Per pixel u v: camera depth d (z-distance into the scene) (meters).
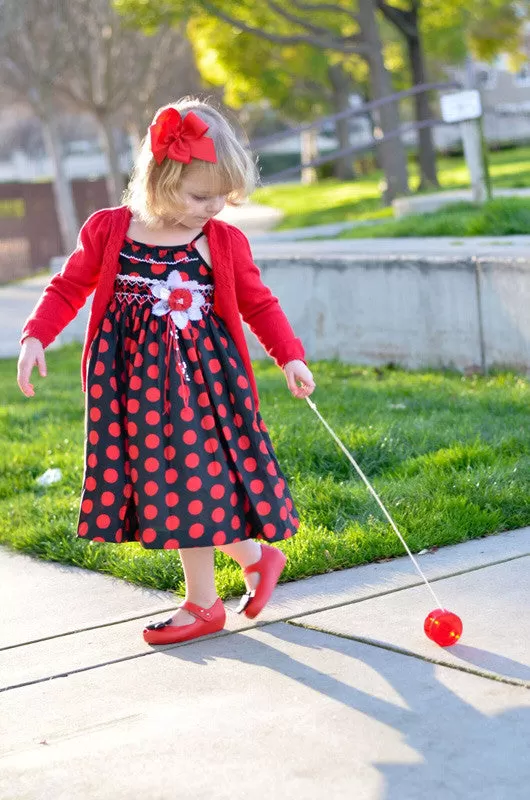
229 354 3.14
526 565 3.54
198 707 2.71
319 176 43.53
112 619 3.41
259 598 3.17
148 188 3.02
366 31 21.34
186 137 2.96
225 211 26.38
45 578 3.88
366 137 49.94
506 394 5.90
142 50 26.62
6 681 2.99
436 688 2.69
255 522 3.08
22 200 24.97
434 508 4.07
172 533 2.99
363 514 4.10
